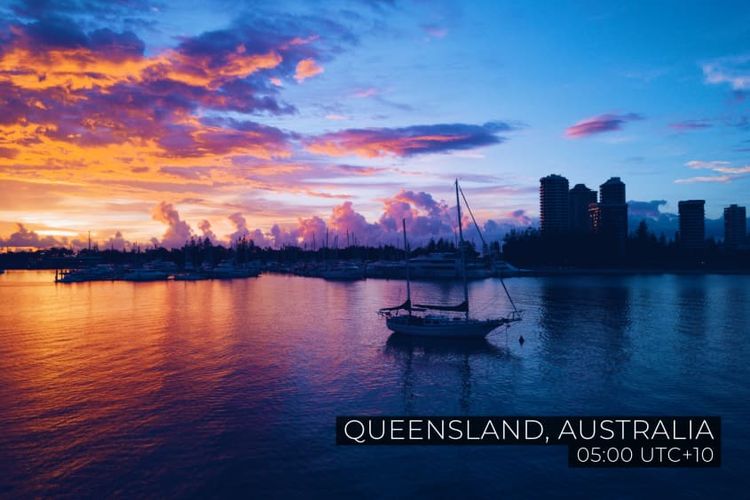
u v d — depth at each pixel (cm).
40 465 2561
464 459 2641
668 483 2408
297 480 2416
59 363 4541
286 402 3475
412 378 4081
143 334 6066
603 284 14688
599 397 3575
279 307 8988
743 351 5019
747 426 3042
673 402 3469
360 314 7975
